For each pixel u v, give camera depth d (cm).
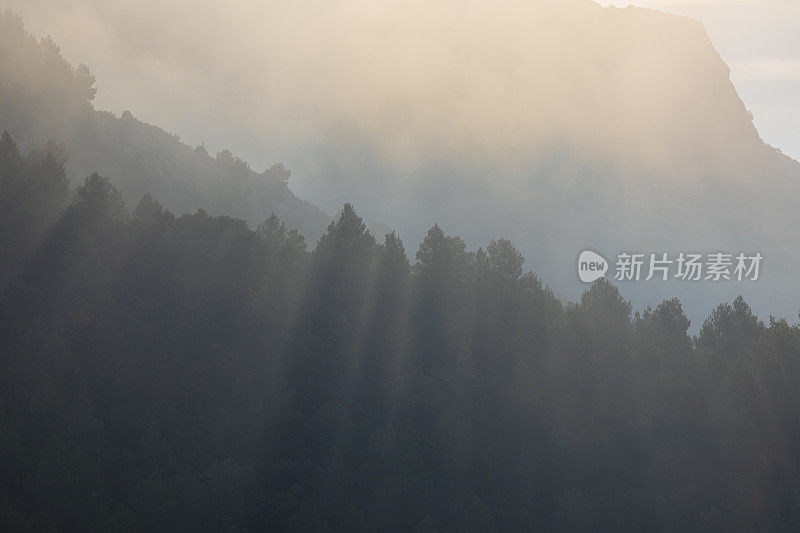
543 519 5488
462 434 5809
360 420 5875
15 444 4694
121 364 5616
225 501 4975
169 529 4684
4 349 5353
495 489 5659
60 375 5325
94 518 4481
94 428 5062
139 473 4938
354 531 5072
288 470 5297
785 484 5669
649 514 5591
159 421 5394
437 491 5494
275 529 4950
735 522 5372
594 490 5778
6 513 4269
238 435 5541
